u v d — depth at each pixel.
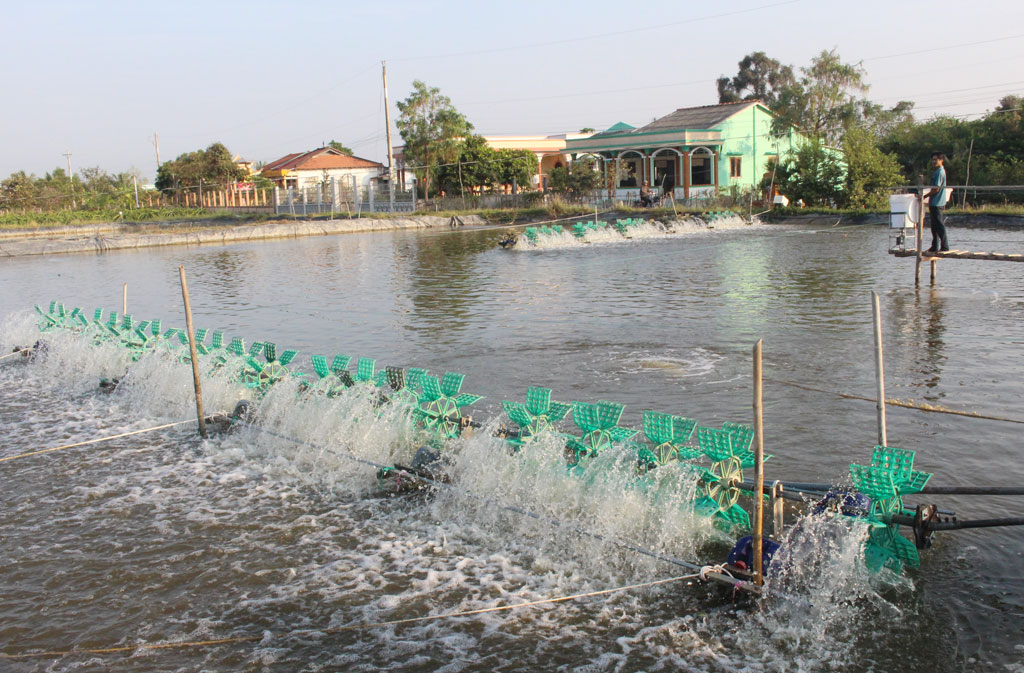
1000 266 24.02
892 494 6.98
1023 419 10.20
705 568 6.79
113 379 14.35
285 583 7.41
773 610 6.55
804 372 12.87
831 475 8.80
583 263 29.73
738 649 6.18
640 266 28.03
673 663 6.04
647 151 54.38
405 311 20.66
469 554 7.80
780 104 54.50
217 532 8.50
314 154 75.25
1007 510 7.91
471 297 22.50
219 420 11.97
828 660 5.99
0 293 27.83
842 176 46.00
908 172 48.28
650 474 7.97
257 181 75.75
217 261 36.84
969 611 6.41
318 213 61.88
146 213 66.69
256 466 10.36
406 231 51.88
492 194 61.62
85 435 11.90
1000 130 45.47
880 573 6.94
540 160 67.94
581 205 54.31
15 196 71.06
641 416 11.11
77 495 9.64
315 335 18.08
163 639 6.63
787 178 48.31
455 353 15.54
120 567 7.82
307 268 32.22
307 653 6.38
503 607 6.87
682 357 14.29
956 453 9.24
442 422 10.30
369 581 7.39
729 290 21.61
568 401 11.96
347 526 8.54
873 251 29.47
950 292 19.62
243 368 13.13
